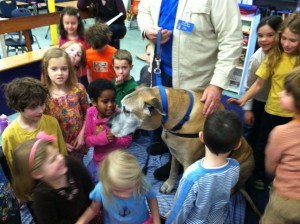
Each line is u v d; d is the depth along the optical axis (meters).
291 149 1.23
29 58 3.34
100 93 1.85
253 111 2.33
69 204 1.35
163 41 1.79
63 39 3.32
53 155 1.31
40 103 1.67
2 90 3.05
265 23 1.95
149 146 2.49
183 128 1.68
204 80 1.88
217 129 1.24
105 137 1.85
